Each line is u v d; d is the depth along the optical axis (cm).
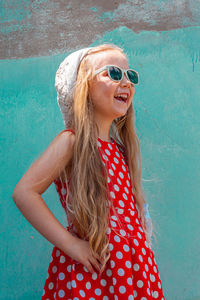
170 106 243
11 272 225
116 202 160
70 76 171
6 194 230
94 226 147
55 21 240
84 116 162
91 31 240
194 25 245
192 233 237
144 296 147
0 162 232
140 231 163
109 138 180
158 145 240
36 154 234
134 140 192
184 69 245
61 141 158
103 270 148
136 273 149
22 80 238
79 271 147
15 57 239
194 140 243
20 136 235
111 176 163
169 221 236
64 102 175
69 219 164
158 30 244
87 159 156
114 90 163
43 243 228
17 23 240
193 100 245
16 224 228
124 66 171
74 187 156
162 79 243
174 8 244
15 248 226
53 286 158
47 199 231
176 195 238
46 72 239
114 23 242
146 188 236
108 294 146
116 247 148
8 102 237
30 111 237
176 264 233
